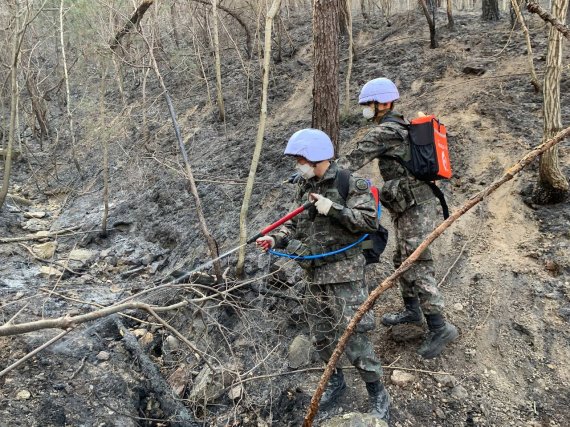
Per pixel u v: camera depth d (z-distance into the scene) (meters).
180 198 5.87
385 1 9.08
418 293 3.14
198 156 6.67
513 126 4.94
